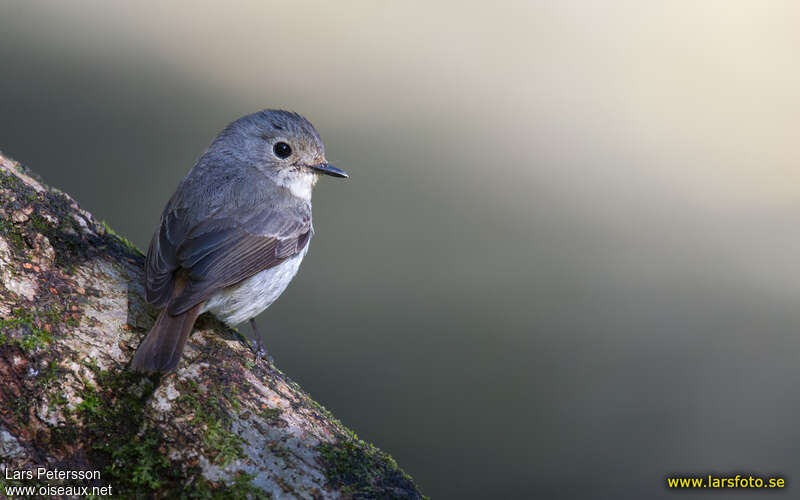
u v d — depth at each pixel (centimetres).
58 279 587
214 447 533
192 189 722
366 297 1261
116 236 672
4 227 586
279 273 733
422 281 1285
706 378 1197
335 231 1358
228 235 698
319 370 1132
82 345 553
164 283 605
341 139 1480
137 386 547
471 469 1048
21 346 530
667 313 1305
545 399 1142
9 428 509
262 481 529
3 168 629
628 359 1214
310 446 556
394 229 1376
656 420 1130
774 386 1164
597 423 1126
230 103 1468
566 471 1068
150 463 524
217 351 602
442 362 1172
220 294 693
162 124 1386
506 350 1207
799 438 1138
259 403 573
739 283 1347
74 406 529
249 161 769
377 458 570
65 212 636
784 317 1298
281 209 742
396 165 1484
